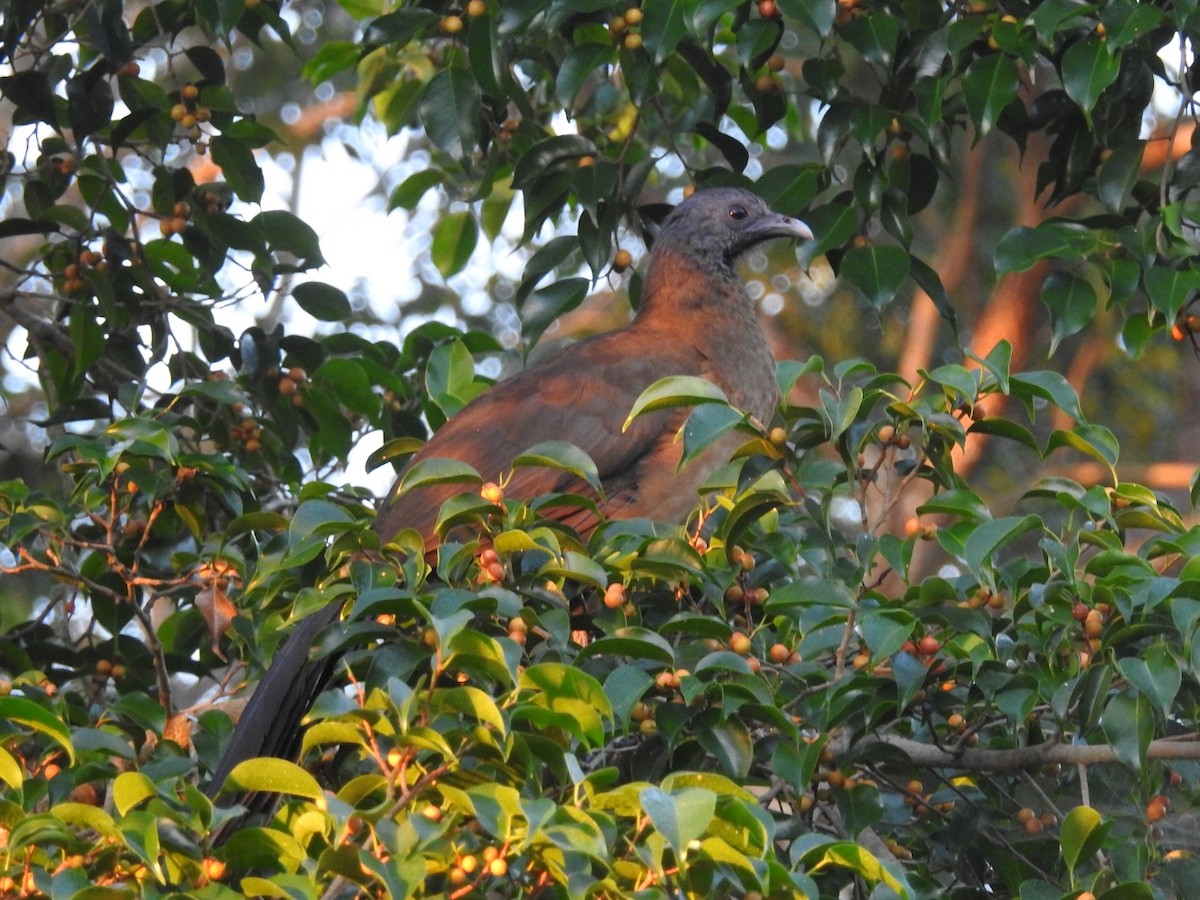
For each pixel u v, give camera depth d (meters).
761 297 23.14
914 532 7.68
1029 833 8.35
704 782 5.47
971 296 22.48
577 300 10.55
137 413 10.69
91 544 9.09
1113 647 7.41
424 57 13.83
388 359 12.42
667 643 6.82
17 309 12.03
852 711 7.59
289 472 11.89
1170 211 9.17
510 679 5.93
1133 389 22.75
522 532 7.07
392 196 13.84
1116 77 9.68
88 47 12.63
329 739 5.79
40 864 5.84
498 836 5.14
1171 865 7.62
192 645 11.37
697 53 10.41
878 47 9.59
